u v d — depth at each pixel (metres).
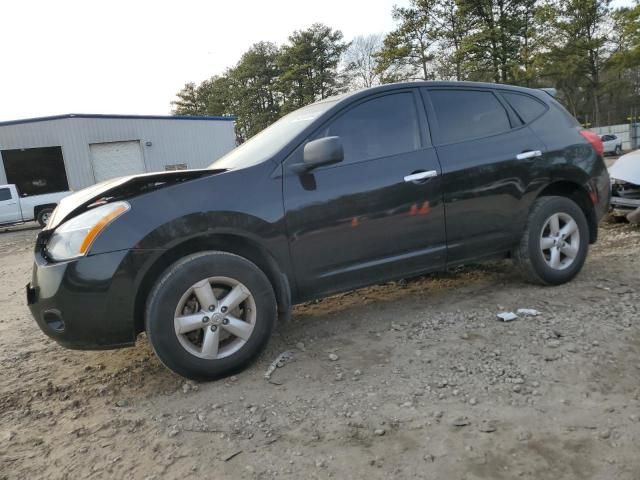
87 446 2.63
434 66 39.09
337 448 2.43
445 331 3.67
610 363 3.04
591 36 35.72
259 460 2.39
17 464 2.52
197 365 3.08
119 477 2.36
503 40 34.41
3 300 6.21
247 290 3.19
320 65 53.72
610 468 2.16
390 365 3.22
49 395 3.26
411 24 37.75
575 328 3.53
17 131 23.50
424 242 3.80
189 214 3.07
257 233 3.24
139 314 3.14
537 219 4.23
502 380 2.93
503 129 4.22
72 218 3.12
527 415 2.58
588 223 4.68
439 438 2.45
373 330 3.83
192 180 3.21
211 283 3.12
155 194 3.10
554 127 4.45
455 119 4.05
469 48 33.88
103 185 3.55
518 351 3.26
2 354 4.08
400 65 39.56
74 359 3.84
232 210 3.17
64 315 2.93
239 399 2.96
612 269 4.88
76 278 2.90
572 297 4.15
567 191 4.62
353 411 2.73
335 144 3.21
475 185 3.94
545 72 36.69
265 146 3.74
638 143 38.59
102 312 2.94
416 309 4.20
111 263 2.91
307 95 54.53
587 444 2.33
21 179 23.77
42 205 18.84
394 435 2.50
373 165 3.63
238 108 63.50
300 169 3.40
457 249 3.96
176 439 2.62
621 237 6.23
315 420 2.68
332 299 4.69
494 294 4.38
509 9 35.28
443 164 3.85
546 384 2.86
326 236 3.46
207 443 2.56
